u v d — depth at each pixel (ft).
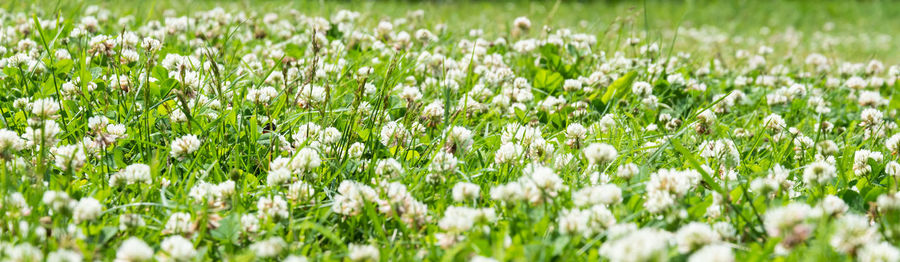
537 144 10.46
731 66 23.52
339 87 14.40
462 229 7.63
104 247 7.69
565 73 18.10
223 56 15.61
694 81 17.43
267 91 12.07
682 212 7.97
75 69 14.20
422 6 29.37
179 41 18.72
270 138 10.93
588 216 7.77
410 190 9.37
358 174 10.23
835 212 8.18
